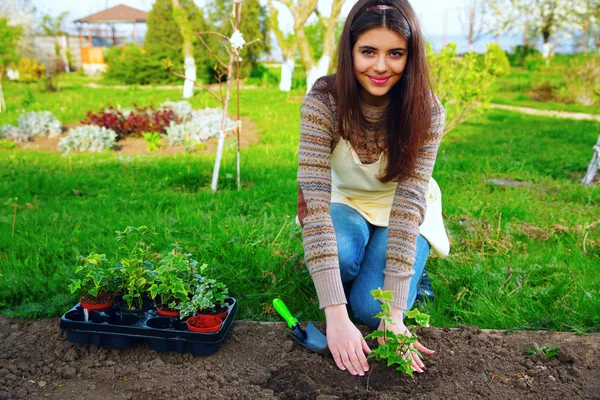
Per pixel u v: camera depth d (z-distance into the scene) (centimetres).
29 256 338
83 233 388
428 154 222
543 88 1753
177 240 354
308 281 301
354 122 213
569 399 198
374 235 254
